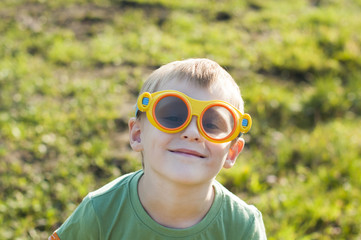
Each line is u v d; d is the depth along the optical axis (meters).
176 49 6.27
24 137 4.18
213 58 6.00
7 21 6.94
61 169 3.74
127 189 1.69
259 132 4.49
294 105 4.96
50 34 6.64
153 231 1.61
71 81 5.37
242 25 7.47
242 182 3.63
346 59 6.14
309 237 3.01
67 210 3.30
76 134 4.31
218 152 1.51
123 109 4.84
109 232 1.65
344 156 3.98
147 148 1.56
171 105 1.47
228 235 1.69
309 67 5.91
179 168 1.46
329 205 3.32
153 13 7.65
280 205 3.33
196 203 1.60
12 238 3.00
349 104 5.07
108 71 5.71
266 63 6.00
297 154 4.12
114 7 7.79
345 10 8.52
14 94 4.95
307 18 7.68
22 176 3.67
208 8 8.03
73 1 7.95
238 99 1.66
